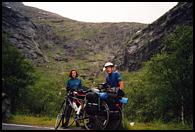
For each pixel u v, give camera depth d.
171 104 25.48
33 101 50.75
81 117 10.64
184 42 24.72
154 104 30.14
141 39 167.12
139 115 34.56
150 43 158.75
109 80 10.84
